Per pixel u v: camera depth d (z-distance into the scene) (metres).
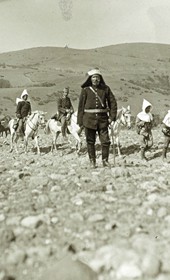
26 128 17.03
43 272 3.78
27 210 6.00
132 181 8.38
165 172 9.84
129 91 162.25
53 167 11.45
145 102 12.78
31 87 161.75
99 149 17.06
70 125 16.00
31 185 8.11
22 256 4.09
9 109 128.75
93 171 10.08
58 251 4.28
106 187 7.57
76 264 3.69
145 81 186.62
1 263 4.04
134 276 3.63
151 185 7.52
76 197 6.72
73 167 11.21
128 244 4.36
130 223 5.18
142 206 6.05
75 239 4.63
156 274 3.67
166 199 6.27
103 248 4.18
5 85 164.50
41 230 4.97
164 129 12.97
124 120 15.14
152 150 16.08
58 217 5.54
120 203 6.29
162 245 4.33
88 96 10.31
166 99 150.00
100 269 3.76
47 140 24.50
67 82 174.50
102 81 10.45
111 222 5.08
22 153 17.52
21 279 3.71
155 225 5.08
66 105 16.56
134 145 18.20
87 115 10.35
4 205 6.37
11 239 4.64
